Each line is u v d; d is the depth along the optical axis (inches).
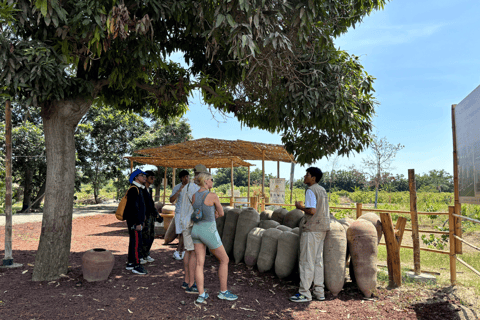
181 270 222.5
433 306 169.0
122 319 140.9
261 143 499.2
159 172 884.6
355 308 166.1
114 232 404.8
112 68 206.5
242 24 147.9
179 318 144.3
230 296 169.6
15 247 294.4
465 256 289.6
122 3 149.5
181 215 180.2
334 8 184.1
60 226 196.7
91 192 1632.6
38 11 148.5
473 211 486.9
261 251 223.0
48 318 138.9
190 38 232.2
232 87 244.7
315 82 211.6
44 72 159.0
